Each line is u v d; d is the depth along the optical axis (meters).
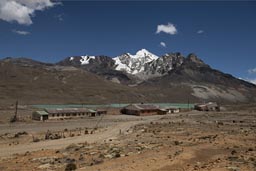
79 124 112.56
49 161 43.03
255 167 33.59
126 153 47.06
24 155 49.44
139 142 61.34
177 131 82.50
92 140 68.88
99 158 43.78
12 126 103.50
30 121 122.38
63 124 112.94
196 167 34.06
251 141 58.12
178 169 34.19
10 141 68.56
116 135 77.62
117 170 34.19
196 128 90.12
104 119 136.38
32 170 37.72
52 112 134.50
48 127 102.25
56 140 69.06
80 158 44.28
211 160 39.31
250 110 199.50
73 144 60.50
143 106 174.50
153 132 80.94
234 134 70.56
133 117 149.75
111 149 51.44
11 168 39.19
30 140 69.75
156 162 37.78
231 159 39.16
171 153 44.59
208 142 57.59
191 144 55.62
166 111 179.00
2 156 50.47
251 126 93.88
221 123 103.94
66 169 36.72
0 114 143.50
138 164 36.97
